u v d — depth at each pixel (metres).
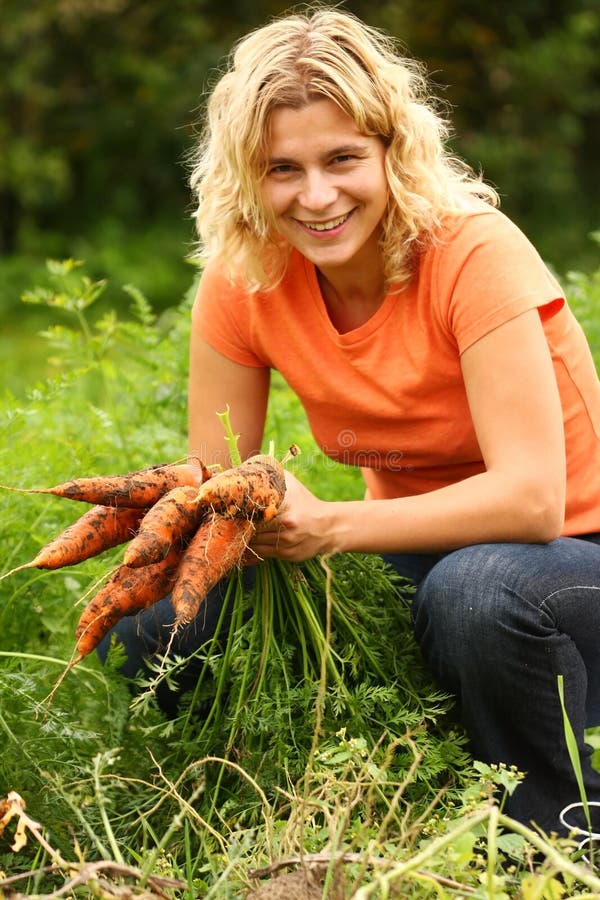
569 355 3.02
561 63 13.11
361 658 2.98
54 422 4.50
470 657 2.81
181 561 2.60
